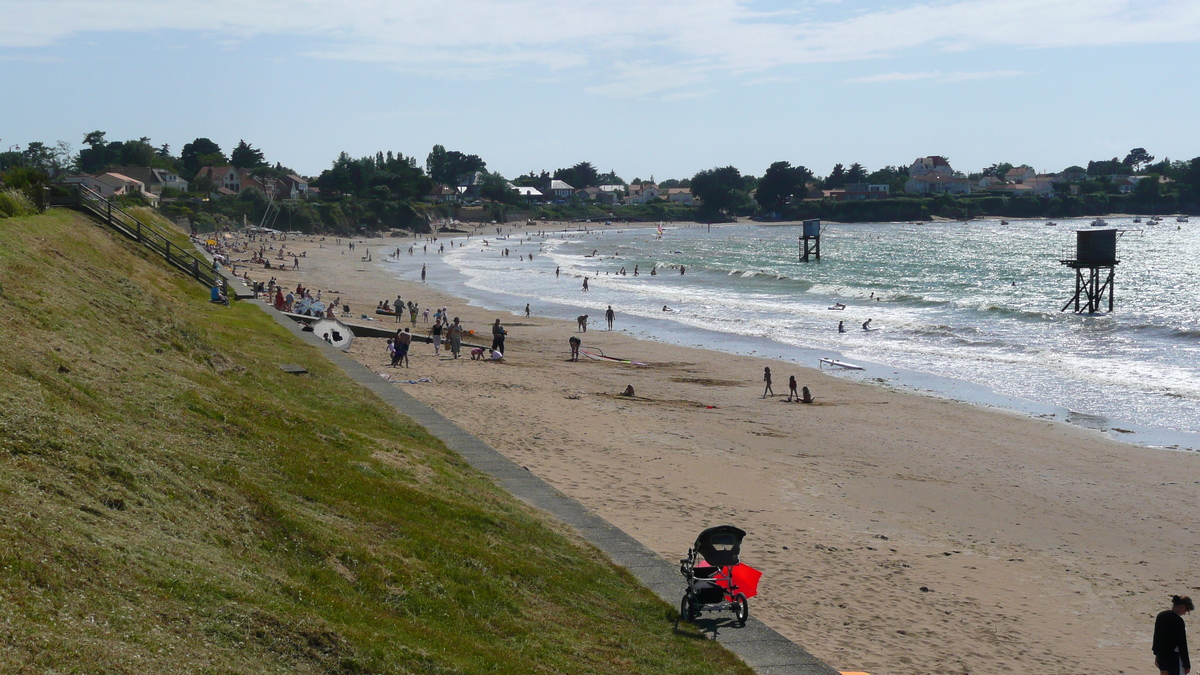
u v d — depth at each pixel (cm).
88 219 4138
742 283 9062
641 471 2161
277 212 17712
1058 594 1620
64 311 1797
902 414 3194
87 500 987
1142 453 2711
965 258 12825
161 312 2308
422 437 2034
